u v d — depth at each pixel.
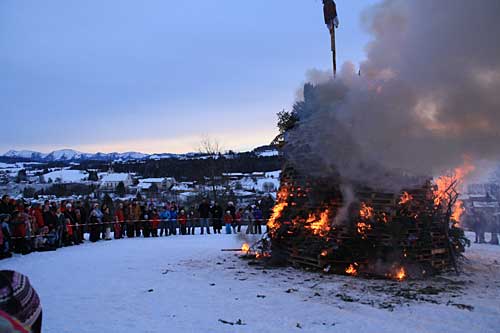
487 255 12.52
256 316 6.45
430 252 9.62
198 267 10.96
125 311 6.82
